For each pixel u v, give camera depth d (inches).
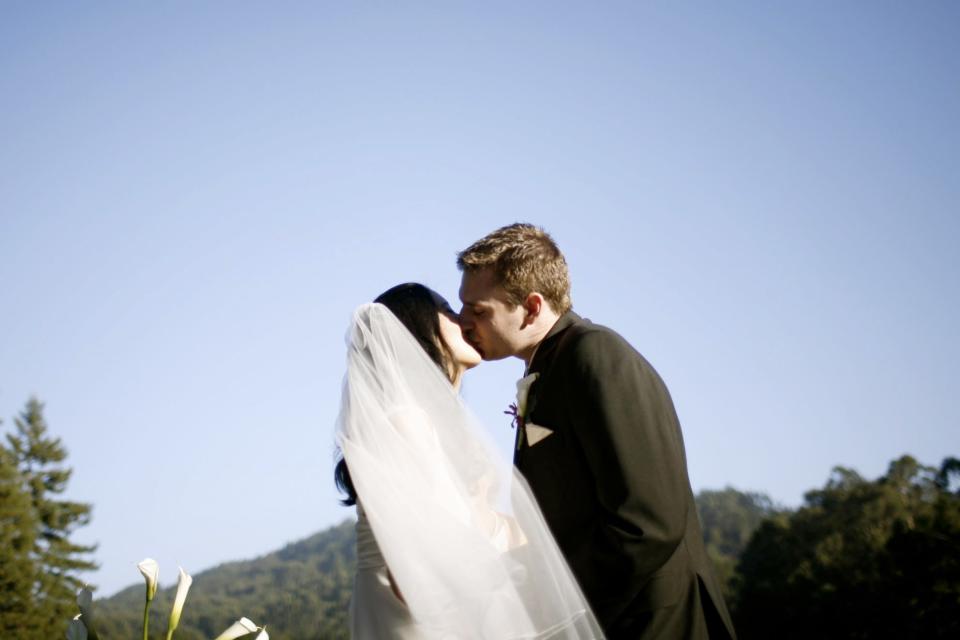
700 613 146.9
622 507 143.5
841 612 1990.7
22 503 1977.1
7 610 1850.4
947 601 1804.9
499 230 165.3
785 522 2699.3
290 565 3021.7
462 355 163.9
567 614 139.8
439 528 142.1
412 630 143.6
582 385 150.9
